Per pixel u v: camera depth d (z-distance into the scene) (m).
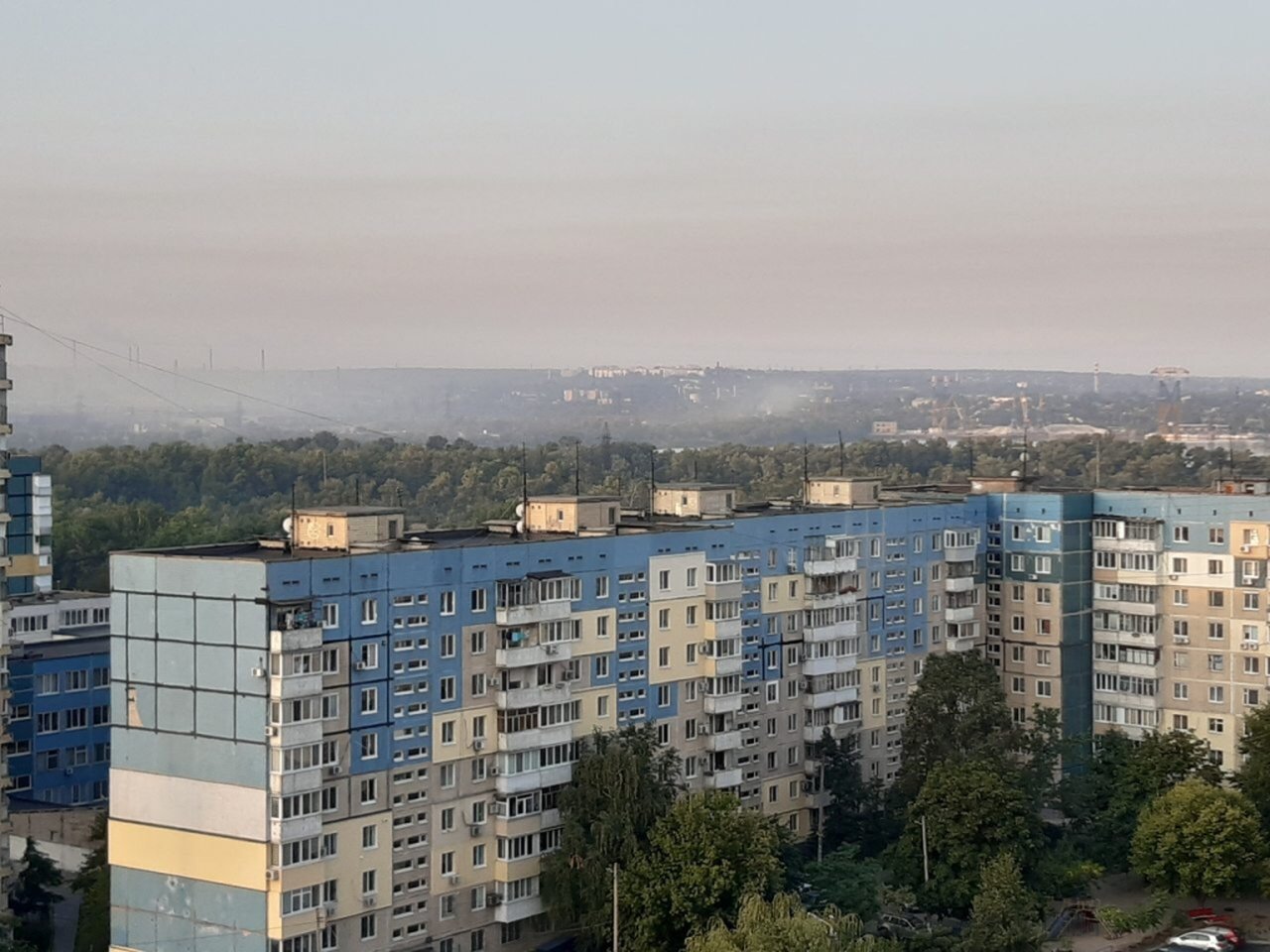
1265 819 157.38
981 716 157.62
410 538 137.12
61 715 176.62
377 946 124.44
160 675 121.38
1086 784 163.75
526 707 134.75
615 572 145.00
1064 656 185.38
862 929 131.62
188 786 120.44
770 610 163.00
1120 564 186.75
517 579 134.88
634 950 124.94
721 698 154.25
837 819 163.50
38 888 147.62
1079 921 147.75
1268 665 177.00
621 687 145.75
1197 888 147.38
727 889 124.56
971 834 142.75
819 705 167.12
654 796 133.00
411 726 127.19
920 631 182.25
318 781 118.44
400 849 126.50
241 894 118.00
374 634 124.19
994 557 190.38
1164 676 184.88
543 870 134.25
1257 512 177.75
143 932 123.25
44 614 199.62
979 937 128.12
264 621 115.88
